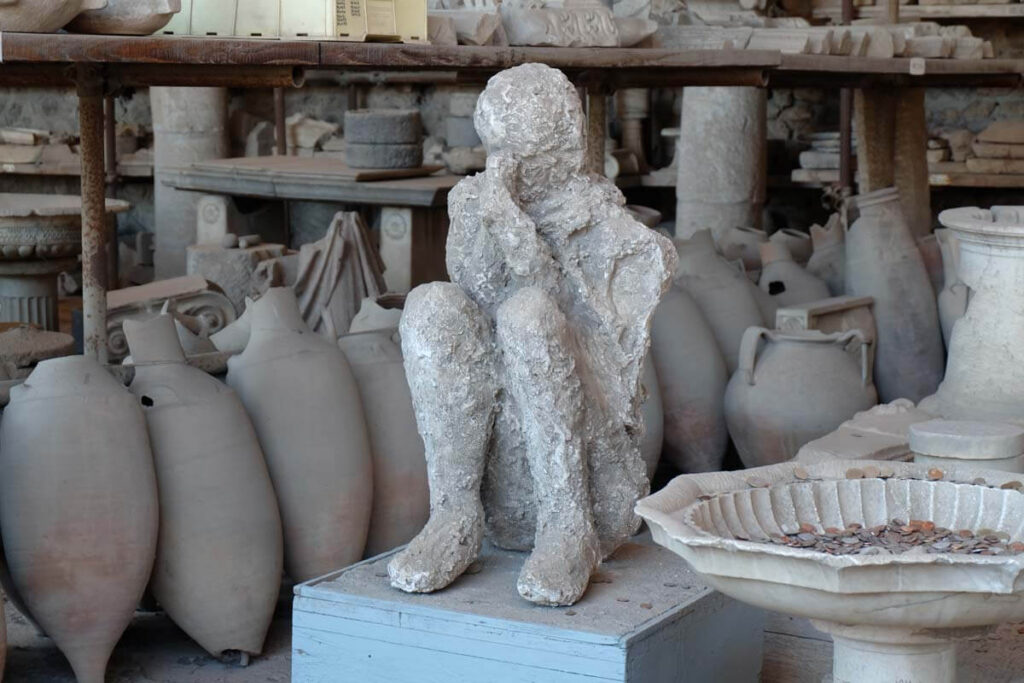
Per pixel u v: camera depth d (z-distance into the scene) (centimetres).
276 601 334
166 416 321
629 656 247
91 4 305
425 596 270
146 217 1020
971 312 421
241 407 334
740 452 458
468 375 278
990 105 896
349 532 345
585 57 393
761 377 447
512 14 421
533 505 290
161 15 310
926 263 541
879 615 211
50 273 605
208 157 906
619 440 284
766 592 216
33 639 349
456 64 355
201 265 682
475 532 281
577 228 278
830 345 455
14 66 352
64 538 301
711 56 429
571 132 278
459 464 281
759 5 672
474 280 284
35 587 304
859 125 640
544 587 263
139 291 563
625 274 281
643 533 372
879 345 512
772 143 937
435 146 935
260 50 310
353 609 270
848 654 235
